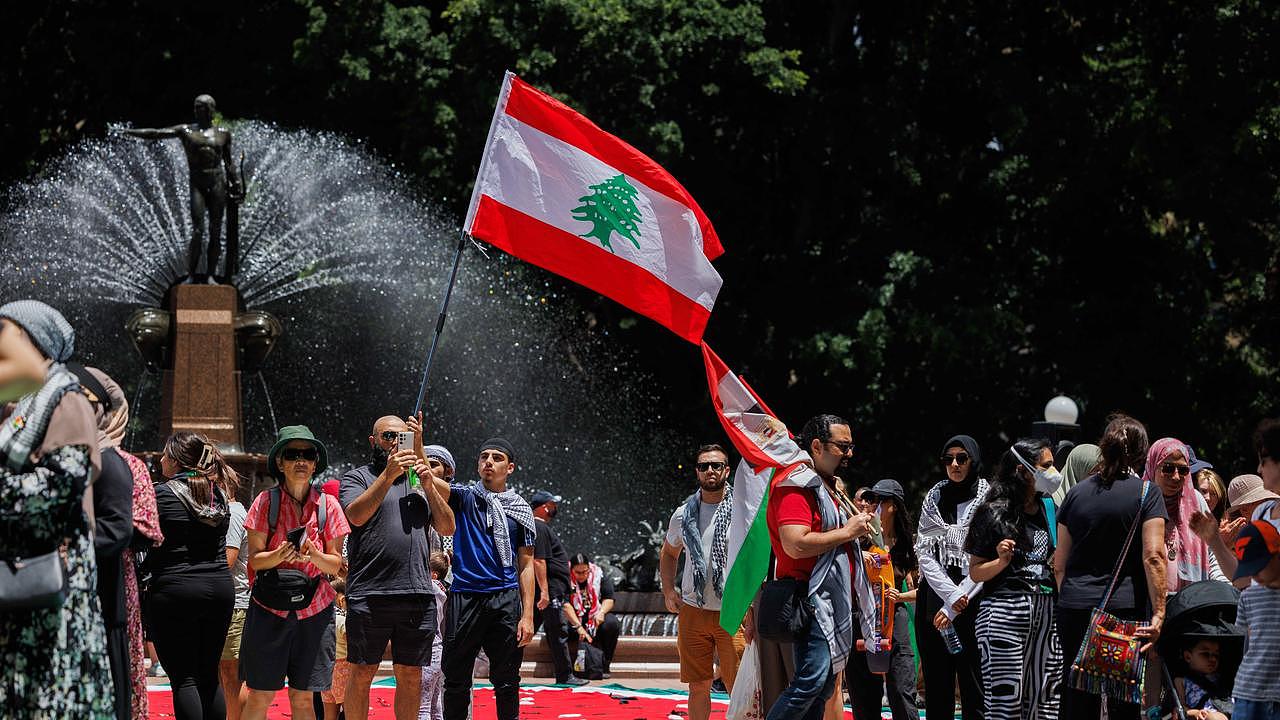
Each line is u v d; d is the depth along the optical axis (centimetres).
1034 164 2423
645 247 822
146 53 2383
